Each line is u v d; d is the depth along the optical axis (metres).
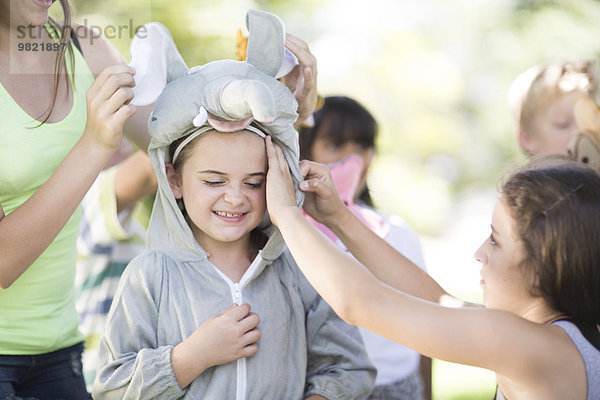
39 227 2.59
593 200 2.33
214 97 2.47
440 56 14.67
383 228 3.91
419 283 2.89
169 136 2.56
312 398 2.73
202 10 8.03
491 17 14.42
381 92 14.55
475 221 18.48
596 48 13.02
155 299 2.67
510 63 14.47
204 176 2.60
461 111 15.93
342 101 4.46
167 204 2.69
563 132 4.35
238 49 2.94
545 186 2.36
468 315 2.34
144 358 2.55
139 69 2.61
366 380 2.87
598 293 2.33
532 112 4.48
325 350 2.82
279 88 2.60
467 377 8.12
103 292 4.09
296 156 2.70
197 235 2.79
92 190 4.16
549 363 2.29
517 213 2.38
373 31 14.34
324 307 2.86
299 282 2.87
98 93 2.57
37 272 2.92
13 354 2.91
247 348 2.60
